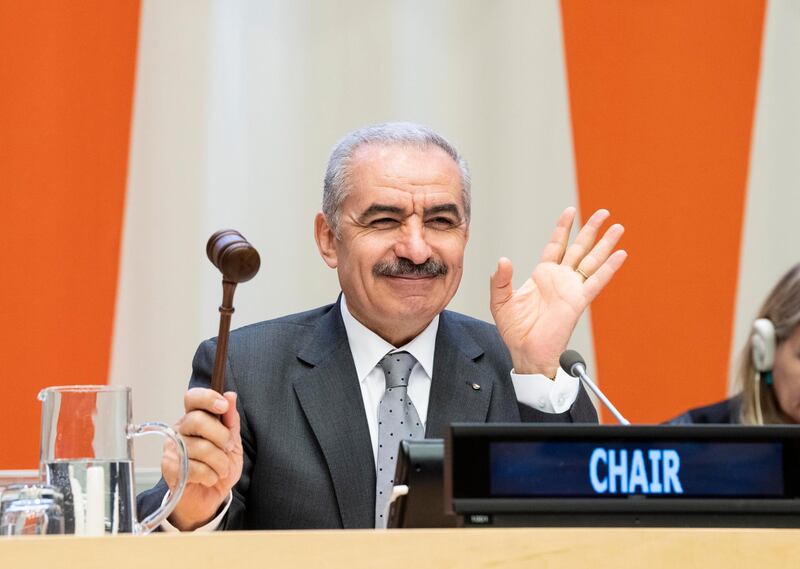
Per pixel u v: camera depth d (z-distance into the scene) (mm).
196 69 6199
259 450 4055
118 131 6090
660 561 2141
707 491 2340
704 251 6602
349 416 4070
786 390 5449
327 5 6359
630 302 6520
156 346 6051
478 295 6410
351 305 4262
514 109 6516
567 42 6578
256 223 6219
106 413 2742
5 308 5906
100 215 6035
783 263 6672
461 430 2312
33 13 6020
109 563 2031
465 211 4203
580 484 2318
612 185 6566
